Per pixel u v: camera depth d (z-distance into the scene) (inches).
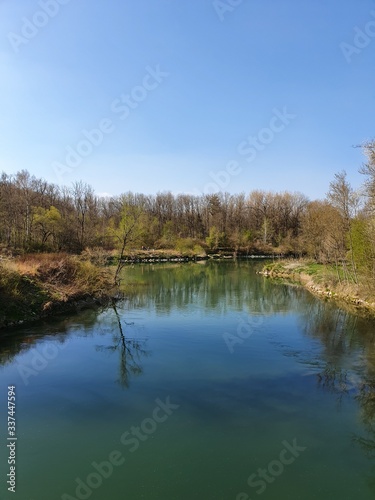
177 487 301.4
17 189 2149.4
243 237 2972.4
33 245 1694.1
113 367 559.5
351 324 815.1
